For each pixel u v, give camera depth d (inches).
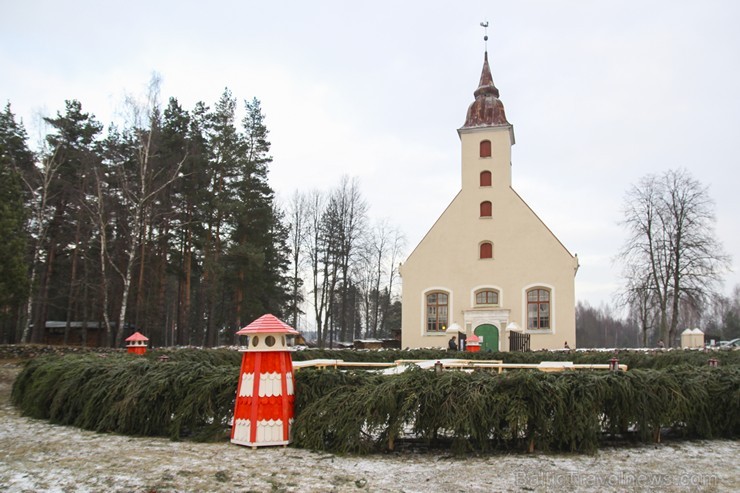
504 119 1407.5
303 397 339.0
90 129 1537.9
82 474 251.6
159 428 354.9
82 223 1441.9
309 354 818.8
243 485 242.8
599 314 4729.3
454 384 323.3
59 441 329.7
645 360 745.0
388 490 242.8
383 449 315.6
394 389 320.8
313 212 2030.0
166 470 261.3
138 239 1448.1
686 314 1689.2
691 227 1587.1
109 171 1477.6
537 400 314.3
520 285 1299.2
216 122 1638.8
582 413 314.5
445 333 1320.1
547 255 1298.0
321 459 295.3
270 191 1676.9
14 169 1283.2
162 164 1504.7
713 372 381.1
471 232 1353.3
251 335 334.0
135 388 363.6
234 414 333.7
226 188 1598.2
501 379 322.7
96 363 417.7
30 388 457.1
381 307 2506.2
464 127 1403.8
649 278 1616.6
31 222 1424.7
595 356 781.3
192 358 683.4
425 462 293.6
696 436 363.3
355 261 1982.0
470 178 1380.4
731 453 319.0
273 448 317.7
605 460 298.8
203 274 1560.0
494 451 317.1
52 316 2015.3
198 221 1518.2
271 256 1726.1
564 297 1268.5
